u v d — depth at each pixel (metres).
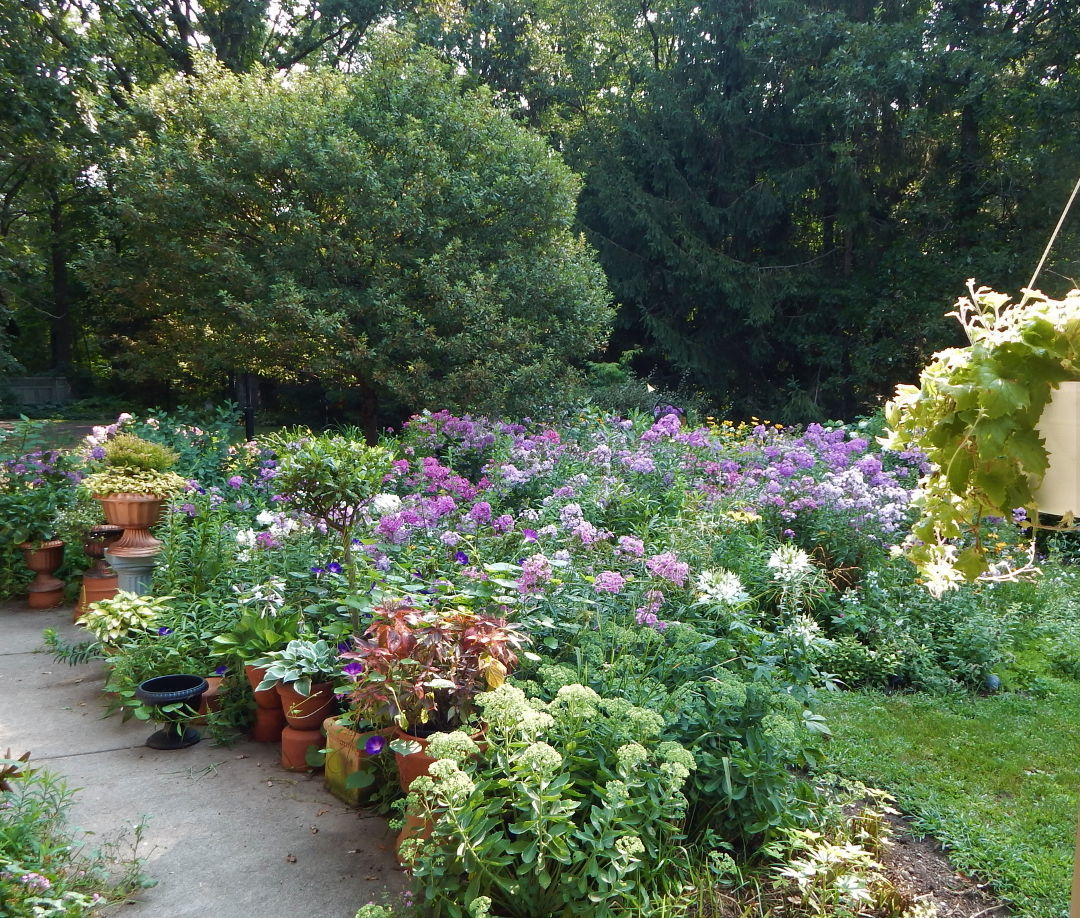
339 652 3.45
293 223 9.57
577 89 18.11
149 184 9.41
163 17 18.25
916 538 2.21
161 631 4.02
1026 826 2.94
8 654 4.85
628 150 17.00
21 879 2.18
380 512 4.22
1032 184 12.85
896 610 4.90
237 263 9.41
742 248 16.67
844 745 3.56
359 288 9.90
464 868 2.25
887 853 2.77
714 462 6.77
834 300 15.50
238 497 6.16
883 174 15.09
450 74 13.02
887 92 13.70
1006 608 5.36
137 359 12.31
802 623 3.41
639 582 3.58
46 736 3.72
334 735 3.19
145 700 3.56
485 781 2.37
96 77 13.73
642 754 2.33
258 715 3.72
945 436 1.72
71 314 25.55
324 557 4.23
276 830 2.93
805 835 2.55
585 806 2.51
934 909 2.34
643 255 16.70
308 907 2.48
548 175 10.19
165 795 3.19
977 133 14.37
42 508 6.09
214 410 9.84
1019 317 1.65
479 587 3.34
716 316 16.61
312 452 3.67
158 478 5.19
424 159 9.62
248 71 18.31
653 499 5.99
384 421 14.50
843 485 5.78
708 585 3.46
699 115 16.11
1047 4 12.47
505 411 9.42
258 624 3.71
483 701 2.39
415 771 2.70
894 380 15.05
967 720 3.89
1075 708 4.10
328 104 9.94
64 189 19.48
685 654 3.13
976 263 13.34
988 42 12.55
